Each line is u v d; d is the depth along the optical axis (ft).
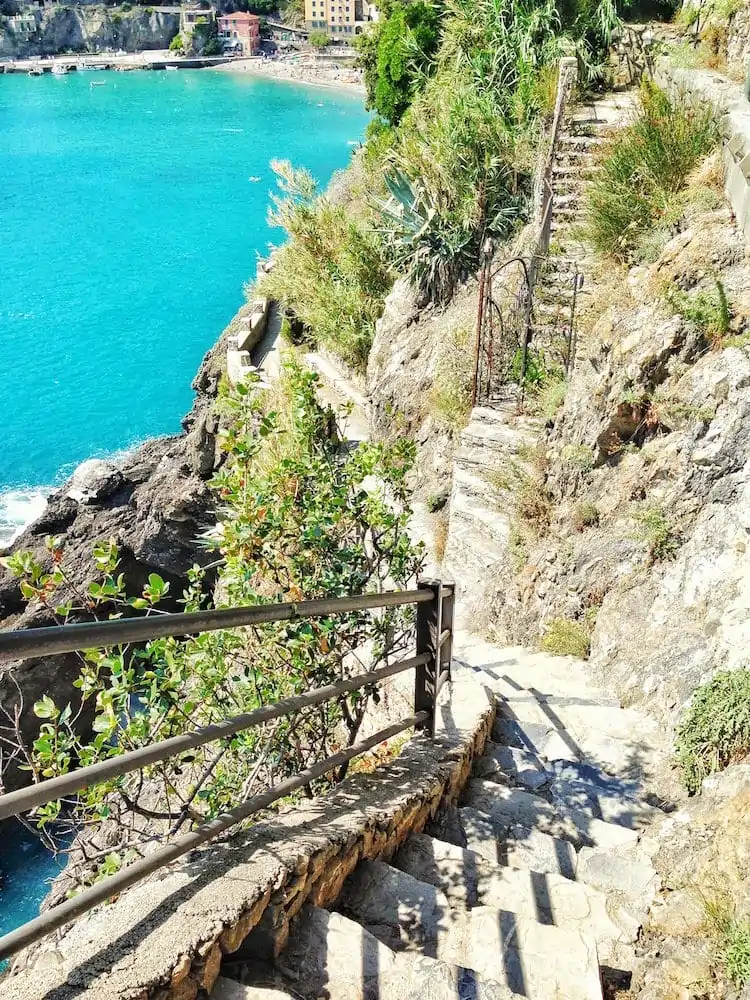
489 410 32.55
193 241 163.22
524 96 44.62
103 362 118.73
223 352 71.36
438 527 34.19
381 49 73.05
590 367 24.80
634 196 28.12
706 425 19.29
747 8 37.42
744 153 23.49
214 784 13.80
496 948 9.53
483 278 32.09
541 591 23.06
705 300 20.43
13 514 88.84
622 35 45.60
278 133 260.62
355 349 51.96
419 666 14.05
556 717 16.87
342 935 8.73
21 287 142.00
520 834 12.68
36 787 5.99
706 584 17.79
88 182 204.33
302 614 9.18
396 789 12.05
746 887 10.78
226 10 459.73
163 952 7.24
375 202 49.60
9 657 5.51
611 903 11.30
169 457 71.10
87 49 460.96
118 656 12.03
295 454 17.02
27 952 12.84
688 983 9.85
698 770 14.10
